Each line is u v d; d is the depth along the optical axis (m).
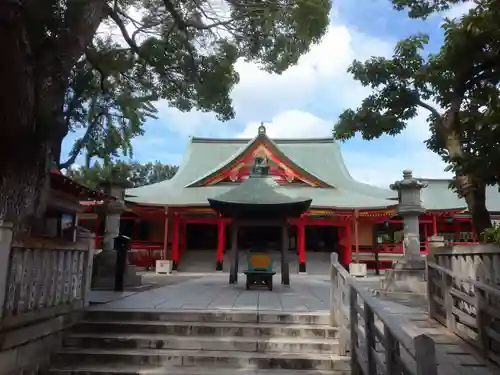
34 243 5.80
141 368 5.98
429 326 7.53
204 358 6.14
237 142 40.88
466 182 7.64
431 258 8.06
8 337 5.09
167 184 34.34
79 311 7.30
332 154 39.22
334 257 7.28
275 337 6.81
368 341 4.93
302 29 9.77
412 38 9.20
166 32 11.71
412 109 9.62
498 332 5.67
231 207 14.09
